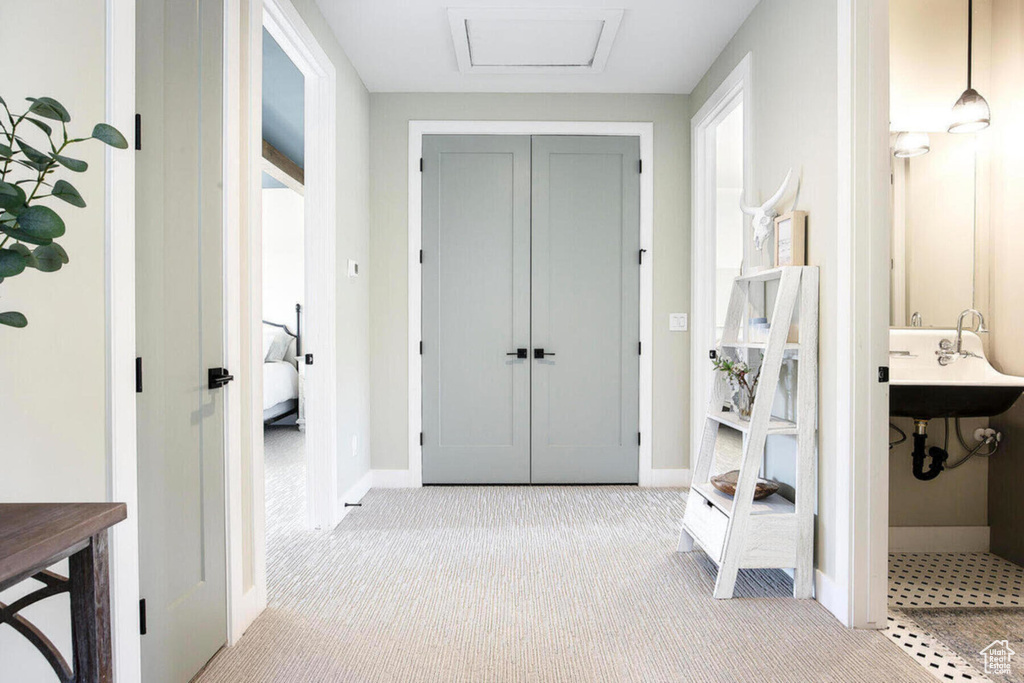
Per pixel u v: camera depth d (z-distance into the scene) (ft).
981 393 6.51
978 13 8.02
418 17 8.60
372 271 11.33
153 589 4.38
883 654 5.44
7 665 2.96
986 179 7.99
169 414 4.60
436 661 5.32
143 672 4.24
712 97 10.03
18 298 3.05
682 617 6.17
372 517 9.53
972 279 8.03
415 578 7.16
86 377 3.51
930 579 7.16
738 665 5.26
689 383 11.49
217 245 5.39
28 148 2.32
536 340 11.48
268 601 6.52
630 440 11.54
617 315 11.49
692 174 11.25
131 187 3.84
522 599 6.59
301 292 20.74
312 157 8.68
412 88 11.14
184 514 4.83
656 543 8.38
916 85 8.02
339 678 5.05
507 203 11.41
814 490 6.60
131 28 3.83
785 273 6.59
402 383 11.37
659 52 9.71
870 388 5.91
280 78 10.82
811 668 5.21
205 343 5.18
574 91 11.29
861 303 5.91
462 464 11.49
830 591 6.30
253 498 6.14
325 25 8.59
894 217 7.97
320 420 8.89
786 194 7.37
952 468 8.00
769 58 7.87
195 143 5.01
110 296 3.67
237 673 5.10
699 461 8.07
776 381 6.58
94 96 3.56
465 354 11.46
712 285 11.07
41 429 3.20
